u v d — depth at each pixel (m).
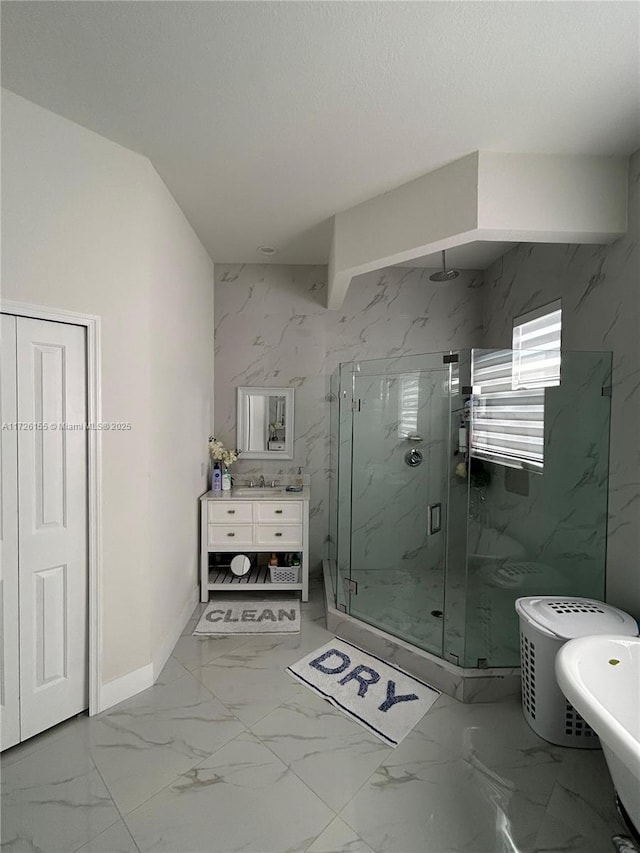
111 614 1.89
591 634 1.64
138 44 1.34
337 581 2.80
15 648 1.64
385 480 2.62
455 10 1.21
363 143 1.84
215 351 3.45
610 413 2.05
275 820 1.33
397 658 2.22
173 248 2.35
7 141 1.54
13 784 1.46
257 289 3.46
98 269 1.81
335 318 3.50
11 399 1.62
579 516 2.12
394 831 1.30
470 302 3.56
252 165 2.02
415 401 2.51
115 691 1.90
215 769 1.53
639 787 1.13
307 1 1.19
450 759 1.59
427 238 2.07
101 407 1.84
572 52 1.34
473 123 1.70
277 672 2.14
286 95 1.56
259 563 3.42
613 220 1.93
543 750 1.65
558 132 1.75
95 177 1.79
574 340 2.35
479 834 1.30
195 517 2.90
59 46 1.34
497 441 2.20
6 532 1.61
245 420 3.47
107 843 1.26
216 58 1.39
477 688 1.93
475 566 2.18
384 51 1.35
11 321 1.60
